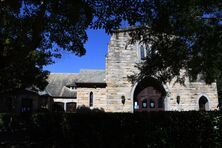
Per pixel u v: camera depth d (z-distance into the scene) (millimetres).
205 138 11445
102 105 22516
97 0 8898
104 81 22859
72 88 38375
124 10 8609
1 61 9164
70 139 13359
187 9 10648
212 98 23078
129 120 12234
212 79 13516
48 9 10141
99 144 12523
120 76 22453
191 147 11508
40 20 9289
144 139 11844
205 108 23156
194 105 22547
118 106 21891
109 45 23047
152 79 22609
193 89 22875
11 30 12039
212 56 12195
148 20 9227
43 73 23125
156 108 23266
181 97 22562
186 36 12164
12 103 27953
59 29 12195
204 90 23094
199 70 13258
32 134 16422
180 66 13336
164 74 14117
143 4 8664
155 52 14133
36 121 16281
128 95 22125
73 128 13273
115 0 8633
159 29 9859
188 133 11602
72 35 12602
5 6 9648
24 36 10383
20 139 15695
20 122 24562
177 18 11203
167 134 11648
